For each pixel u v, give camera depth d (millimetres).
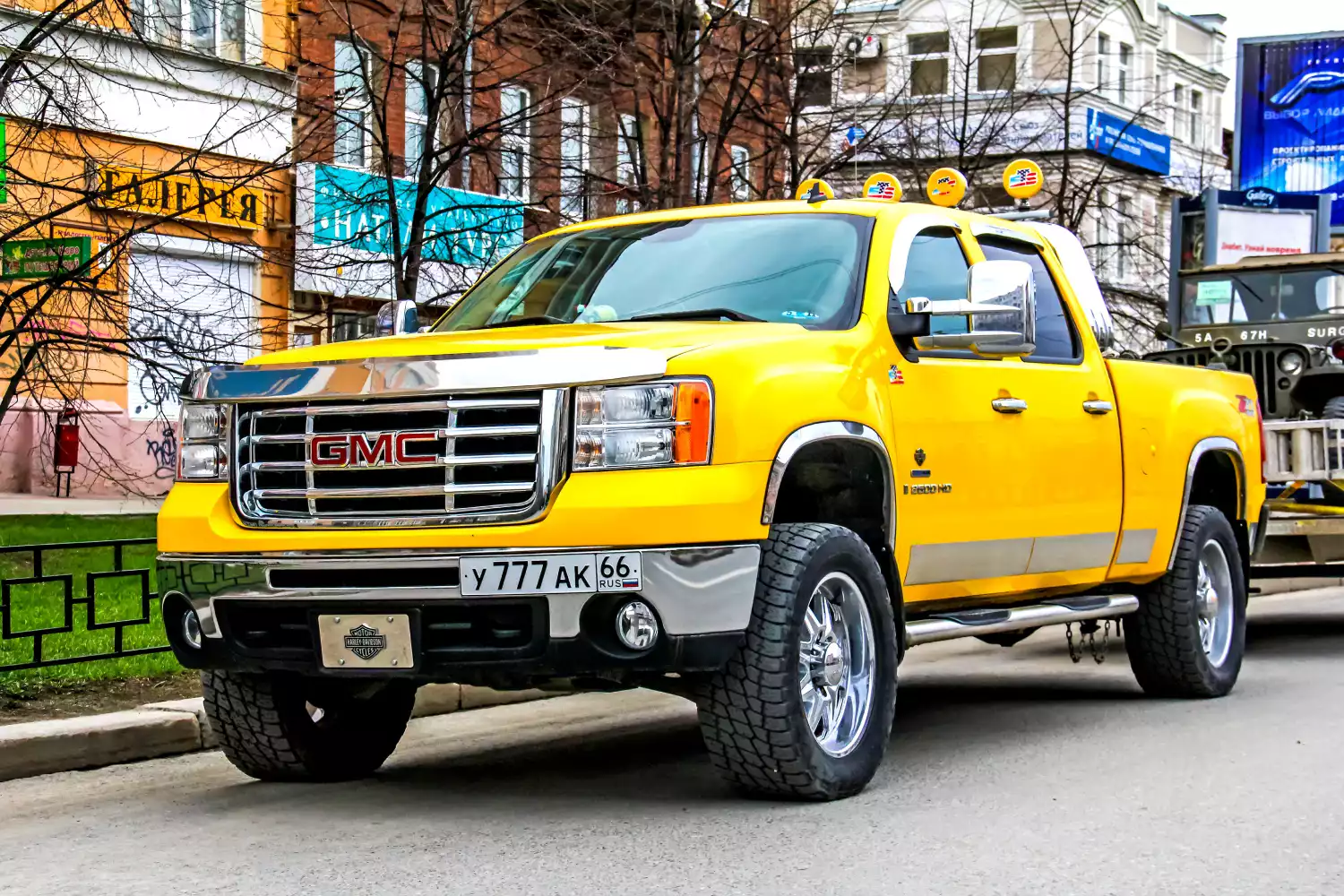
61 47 12812
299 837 5781
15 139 13383
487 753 7707
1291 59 39875
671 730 8320
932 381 6906
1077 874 5133
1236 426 9516
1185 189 50781
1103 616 8180
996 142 23734
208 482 6328
